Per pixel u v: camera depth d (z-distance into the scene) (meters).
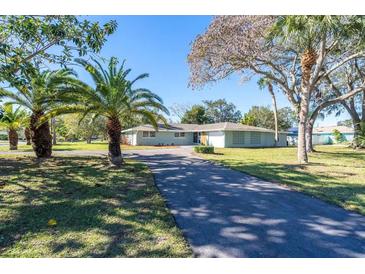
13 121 20.47
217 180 8.17
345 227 4.30
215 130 28.41
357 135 25.19
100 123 35.78
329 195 6.27
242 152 19.80
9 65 5.69
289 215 4.88
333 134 42.59
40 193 6.33
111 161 11.60
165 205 5.47
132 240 3.77
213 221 4.56
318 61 12.62
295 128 50.38
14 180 7.88
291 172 9.63
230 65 13.84
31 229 4.11
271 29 11.86
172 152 19.75
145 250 3.49
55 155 16.16
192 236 3.94
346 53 13.26
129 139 33.56
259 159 14.34
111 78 11.17
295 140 40.28
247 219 4.67
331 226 4.35
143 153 18.78
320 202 5.74
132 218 4.66
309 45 11.93
